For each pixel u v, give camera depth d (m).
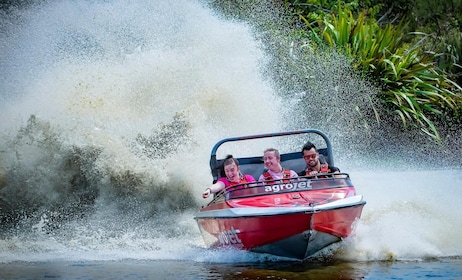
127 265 13.93
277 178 15.33
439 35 47.41
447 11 49.38
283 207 13.51
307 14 41.56
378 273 12.81
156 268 13.61
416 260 13.98
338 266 13.51
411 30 48.50
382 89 34.91
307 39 36.06
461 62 40.62
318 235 13.53
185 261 14.34
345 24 35.91
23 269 13.57
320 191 14.41
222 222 14.33
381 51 35.41
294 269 13.30
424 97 35.62
